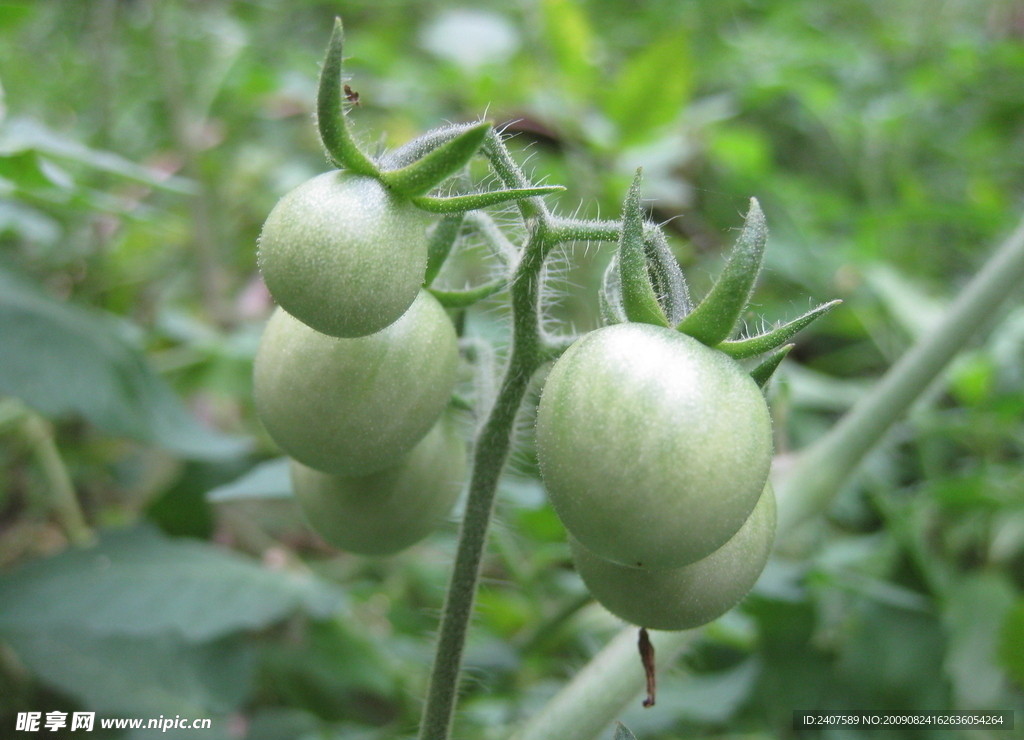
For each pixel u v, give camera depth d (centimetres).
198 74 61
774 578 35
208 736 33
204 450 36
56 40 64
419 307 27
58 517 46
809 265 52
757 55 65
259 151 63
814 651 37
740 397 24
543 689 36
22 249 50
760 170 55
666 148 50
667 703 33
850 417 33
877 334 53
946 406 56
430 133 26
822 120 63
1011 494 40
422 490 28
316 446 26
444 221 27
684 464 24
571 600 35
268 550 45
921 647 37
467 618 28
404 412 26
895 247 61
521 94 51
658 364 24
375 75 57
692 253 52
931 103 68
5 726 35
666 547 24
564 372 24
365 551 29
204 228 52
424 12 74
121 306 54
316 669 39
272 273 25
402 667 39
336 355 26
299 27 74
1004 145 70
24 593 32
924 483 46
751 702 36
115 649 34
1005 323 45
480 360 28
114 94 59
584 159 51
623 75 49
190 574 33
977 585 42
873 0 80
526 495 34
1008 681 40
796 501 32
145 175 34
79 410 34
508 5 70
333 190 25
